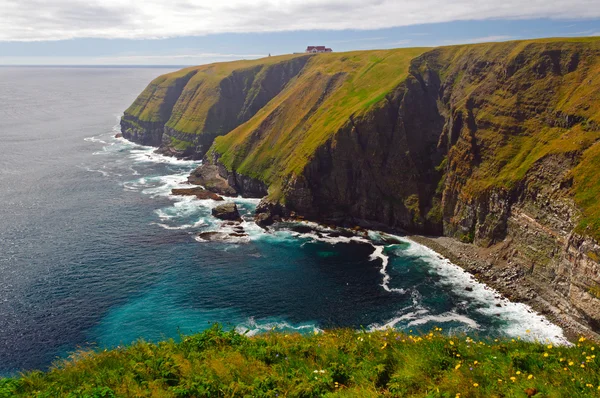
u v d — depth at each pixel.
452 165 94.62
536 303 63.69
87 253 80.12
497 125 89.25
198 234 91.19
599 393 12.45
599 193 60.84
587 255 56.59
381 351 17.77
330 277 72.06
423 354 16.64
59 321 58.41
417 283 69.94
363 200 101.12
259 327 57.53
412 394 14.38
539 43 91.88
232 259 79.00
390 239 90.19
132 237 88.44
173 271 73.75
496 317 60.06
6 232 89.00
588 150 68.06
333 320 59.41
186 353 19.86
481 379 14.59
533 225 70.88
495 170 83.75
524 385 13.60
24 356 51.44
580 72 83.00
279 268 75.44
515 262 72.06
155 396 15.66
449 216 91.19
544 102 84.62
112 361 19.38
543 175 72.69
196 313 60.94
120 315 60.03
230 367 17.61
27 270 72.62
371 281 70.62
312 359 18.38
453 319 59.50
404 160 100.75
